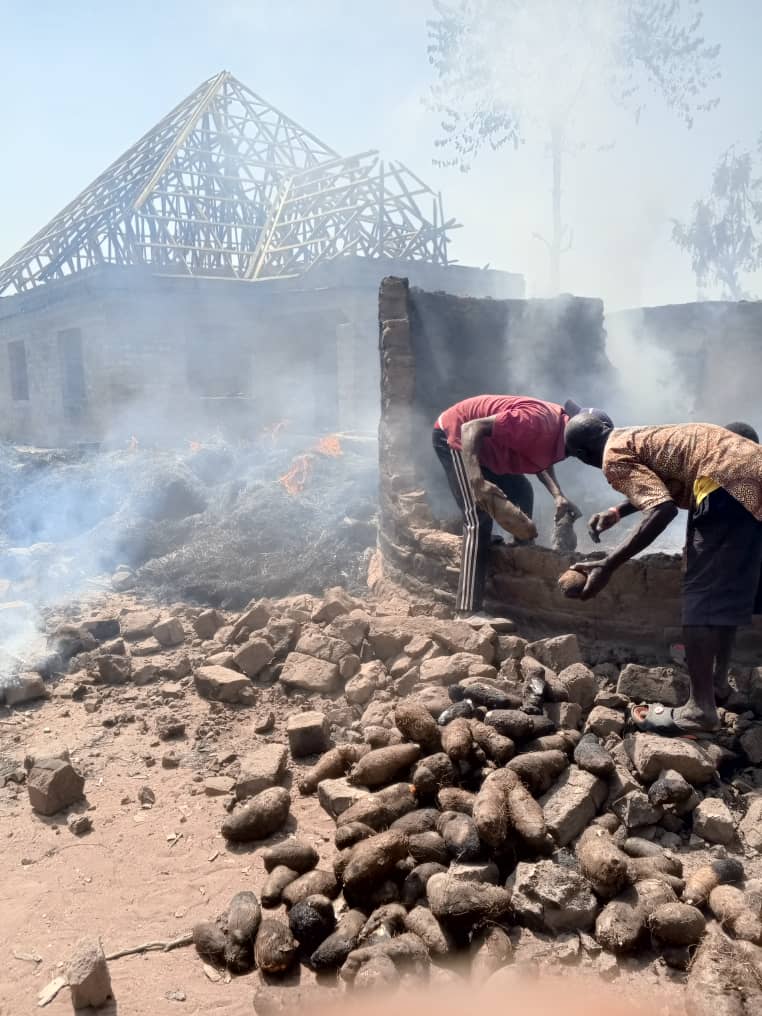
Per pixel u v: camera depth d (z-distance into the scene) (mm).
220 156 25766
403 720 4074
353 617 5816
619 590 4992
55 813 4188
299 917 3051
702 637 3830
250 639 5832
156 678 5973
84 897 3486
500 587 5586
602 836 3328
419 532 6332
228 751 4812
